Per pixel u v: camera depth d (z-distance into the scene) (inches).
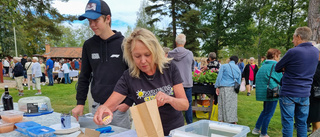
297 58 87.5
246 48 901.8
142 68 46.4
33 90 326.3
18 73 274.8
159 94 42.8
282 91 94.3
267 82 114.3
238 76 137.0
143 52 43.9
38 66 287.0
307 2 526.3
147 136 34.6
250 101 237.8
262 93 116.6
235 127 40.3
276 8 636.1
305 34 88.7
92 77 75.4
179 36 130.4
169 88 50.1
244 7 807.7
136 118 34.8
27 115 70.8
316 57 89.6
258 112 189.3
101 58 67.3
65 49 1406.3
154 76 49.8
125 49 49.4
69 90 328.5
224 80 137.6
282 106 94.6
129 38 45.7
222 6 843.4
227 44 848.3
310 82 90.3
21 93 280.8
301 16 604.1
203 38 796.6
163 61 48.6
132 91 51.4
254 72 310.0
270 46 671.8
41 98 78.5
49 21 342.6
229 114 136.5
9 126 56.2
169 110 51.8
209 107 162.9
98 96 68.8
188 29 756.6
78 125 56.9
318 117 105.9
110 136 47.9
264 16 661.9
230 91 136.2
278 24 661.9
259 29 757.3
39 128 52.1
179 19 761.0
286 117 92.7
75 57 1332.4
